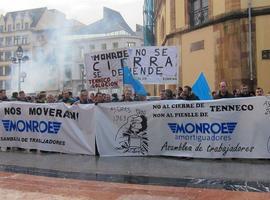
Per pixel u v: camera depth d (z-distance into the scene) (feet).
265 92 56.49
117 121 32.27
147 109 31.48
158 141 31.30
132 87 36.65
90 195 21.16
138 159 30.68
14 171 27.76
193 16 70.03
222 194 20.88
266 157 28.91
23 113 35.58
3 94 42.78
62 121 34.09
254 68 57.41
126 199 20.30
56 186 23.24
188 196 20.63
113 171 26.73
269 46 56.49
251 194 20.79
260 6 56.90
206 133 29.96
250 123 29.12
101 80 37.27
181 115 30.55
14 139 36.01
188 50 70.23
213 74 62.95
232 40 58.80
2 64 291.58
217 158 29.76
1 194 21.58
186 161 29.53
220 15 60.54
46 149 34.73
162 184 23.29
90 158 31.68
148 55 36.58
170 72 36.50
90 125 33.09
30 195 21.33
